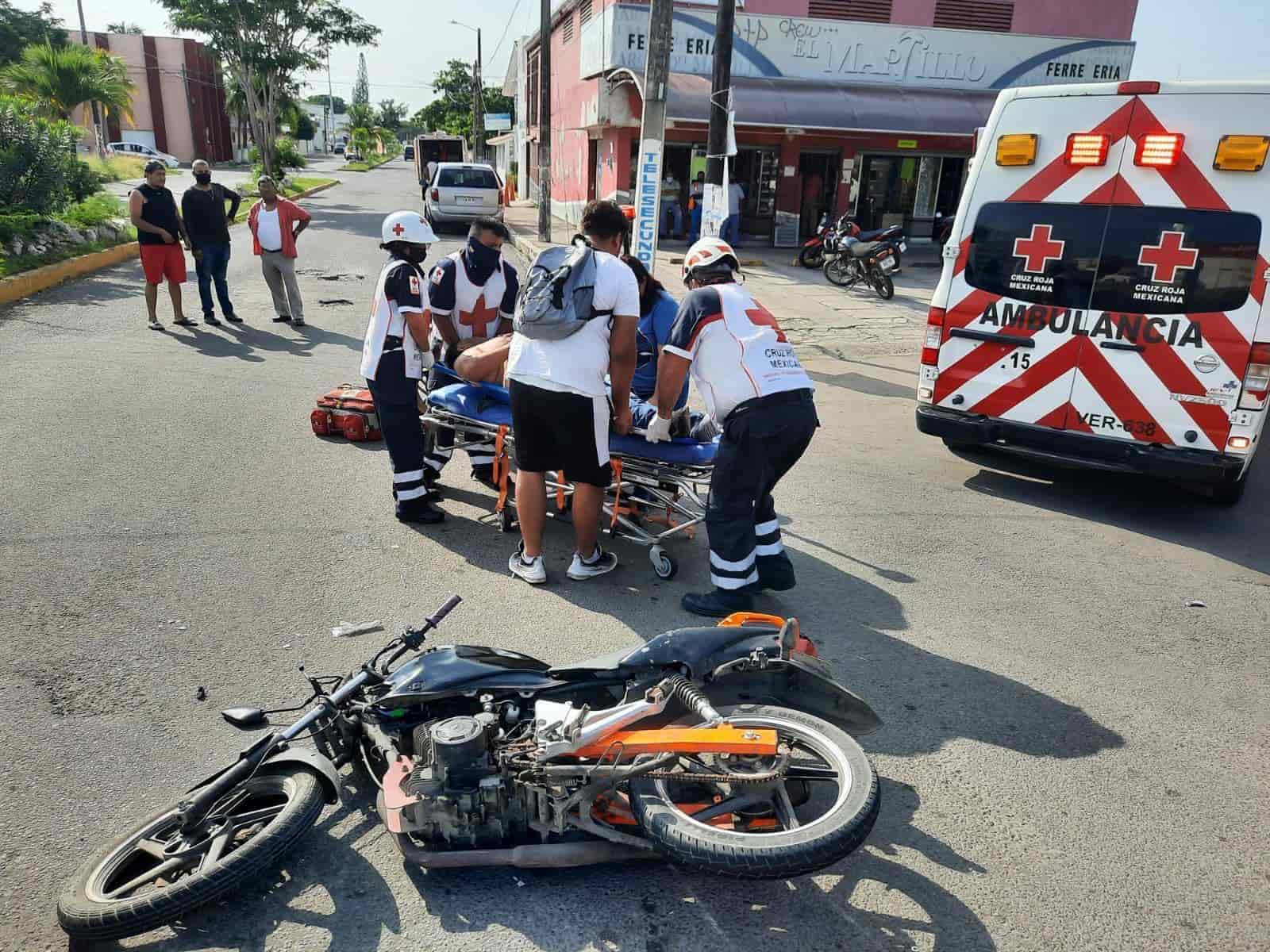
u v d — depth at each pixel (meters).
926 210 24.06
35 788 3.21
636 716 2.78
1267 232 5.54
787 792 2.97
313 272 15.13
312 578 4.92
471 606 4.70
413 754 3.01
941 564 5.52
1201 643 4.64
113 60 31.50
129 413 7.46
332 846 2.99
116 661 4.04
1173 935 2.73
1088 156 6.00
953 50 22.58
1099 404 6.24
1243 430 5.80
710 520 4.61
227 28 37.00
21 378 8.23
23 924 2.64
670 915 2.75
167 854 2.69
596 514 4.92
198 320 11.02
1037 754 3.65
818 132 22.30
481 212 22.59
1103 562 5.63
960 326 6.73
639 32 20.44
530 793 2.75
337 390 7.57
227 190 10.70
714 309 4.38
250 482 6.23
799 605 4.90
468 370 5.62
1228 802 3.39
